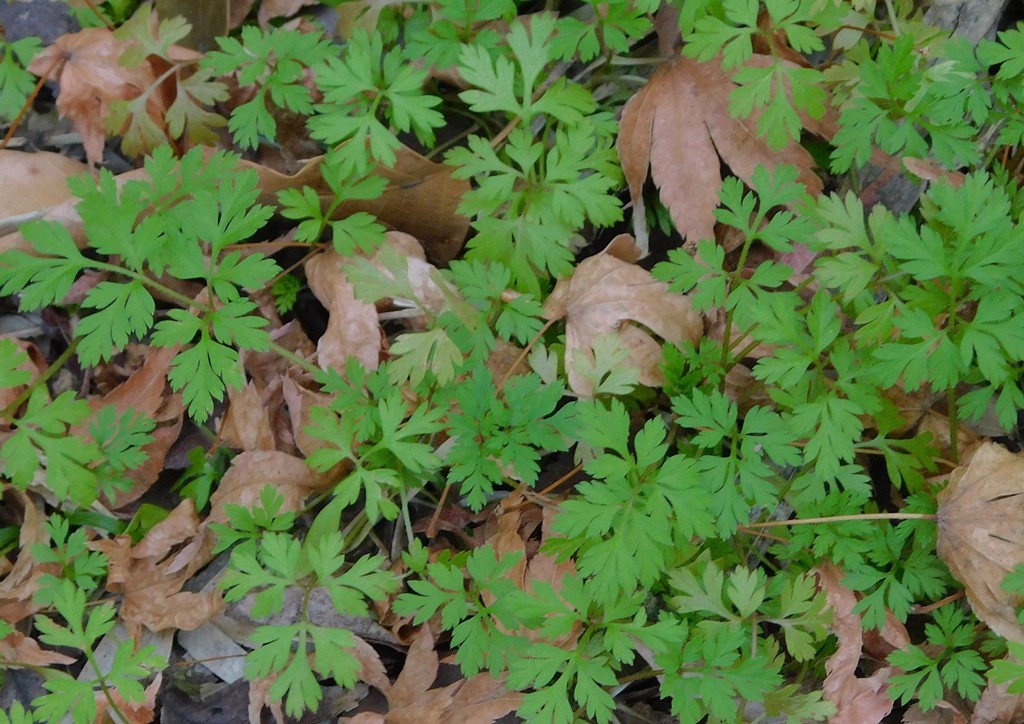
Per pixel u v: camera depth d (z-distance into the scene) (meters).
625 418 0.77
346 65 0.81
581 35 0.81
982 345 0.77
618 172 0.81
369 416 0.79
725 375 0.81
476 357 0.80
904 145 0.80
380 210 0.83
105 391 0.83
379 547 0.81
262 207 0.79
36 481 0.81
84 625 0.79
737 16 0.80
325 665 0.77
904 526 0.79
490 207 0.81
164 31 0.84
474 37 0.82
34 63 0.84
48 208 0.82
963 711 0.79
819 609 0.78
